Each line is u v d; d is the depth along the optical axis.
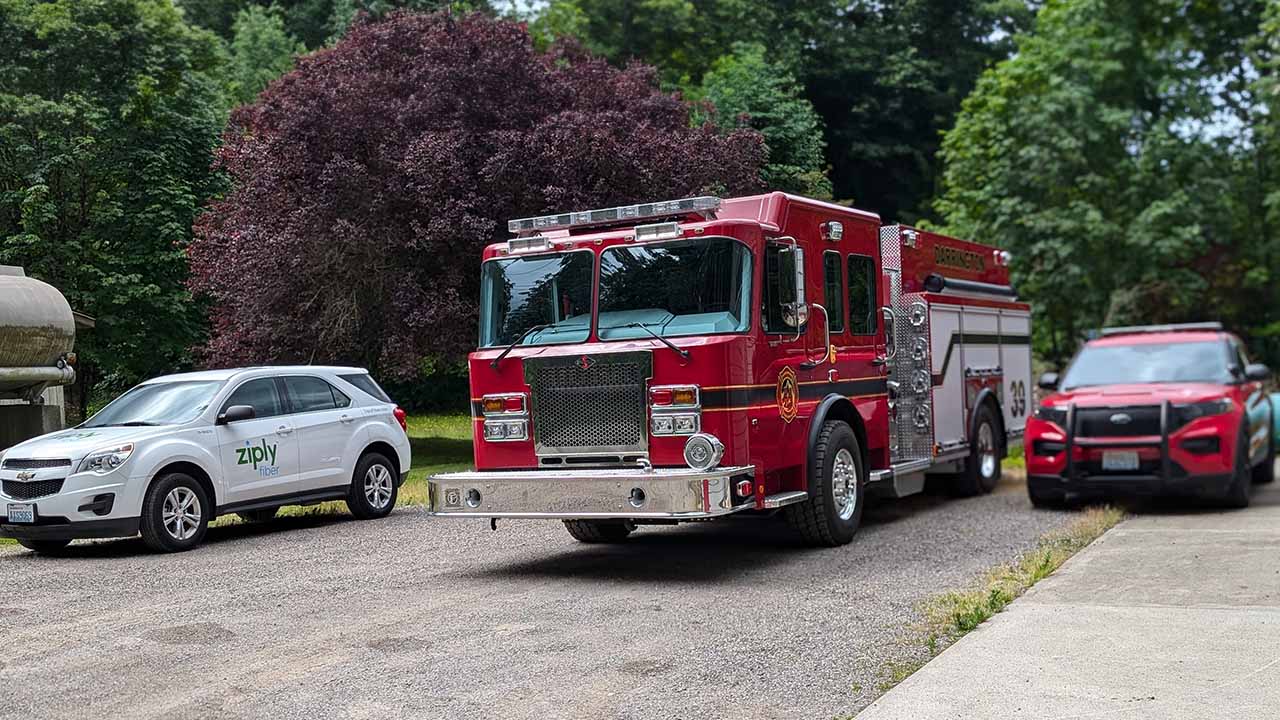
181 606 8.34
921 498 14.23
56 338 16.31
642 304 9.33
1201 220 30.69
